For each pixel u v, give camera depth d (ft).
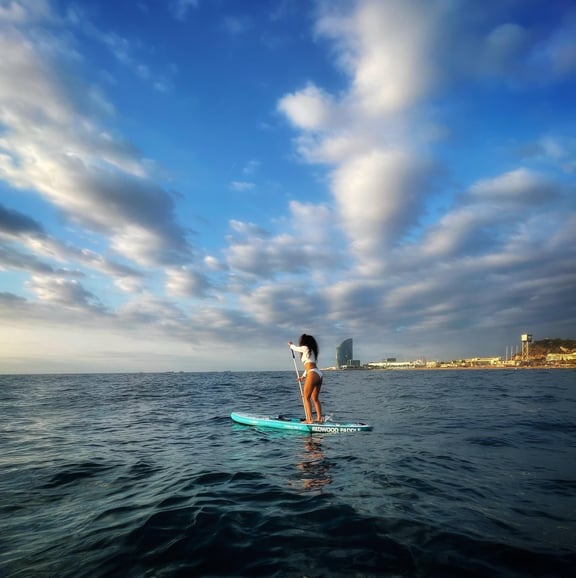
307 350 29.71
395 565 8.90
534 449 21.66
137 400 62.69
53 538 10.69
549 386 94.07
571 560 9.14
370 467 17.74
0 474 17.85
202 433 29.12
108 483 16.29
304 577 8.43
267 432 28.73
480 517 11.71
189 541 10.24
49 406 53.21
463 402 51.78
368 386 103.30
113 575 8.67
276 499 13.47
